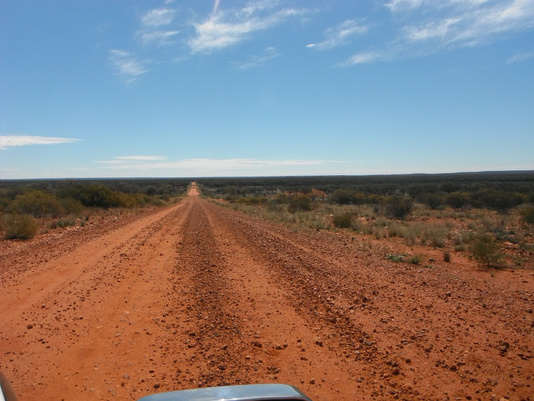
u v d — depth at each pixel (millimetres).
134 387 5332
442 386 5309
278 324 7613
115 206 43719
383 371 5738
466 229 23672
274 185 133000
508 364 5902
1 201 31516
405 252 16016
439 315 8000
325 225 26328
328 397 5047
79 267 12719
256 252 15492
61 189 42656
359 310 8328
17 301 9156
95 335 7156
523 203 40719
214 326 7539
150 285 10562
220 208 47062
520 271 12531
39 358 6242
